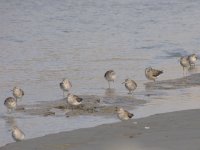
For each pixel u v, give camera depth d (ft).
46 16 216.13
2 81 109.81
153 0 261.85
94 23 196.13
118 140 59.36
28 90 101.45
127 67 123.24
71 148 58.39
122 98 92.17
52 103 90.02
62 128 75.25
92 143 59.16
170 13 219.41
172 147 54.95
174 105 86.28
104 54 139.64
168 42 156.46
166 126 63.98
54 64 127.24
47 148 59.21
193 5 242.37
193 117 67.56
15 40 162.40
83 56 137.08
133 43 155.63
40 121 79.56
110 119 79.15
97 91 99.04
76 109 85.35
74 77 113.09
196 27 183.73
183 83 103.71
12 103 85.51
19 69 121.70
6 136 73.51
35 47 150.61
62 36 169.37
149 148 55.36
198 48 146.72
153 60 131.13
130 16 212.64
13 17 213.46
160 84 103.50
